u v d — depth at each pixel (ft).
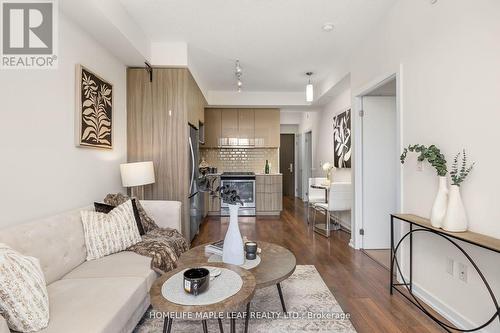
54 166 6.77
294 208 21.20
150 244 7.09
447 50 6.11
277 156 21.18
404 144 7.77
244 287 4.47
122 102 10.63
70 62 7.38
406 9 7.63
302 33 10.03
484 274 5.34
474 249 5.55
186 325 6.00
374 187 11.19
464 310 5.80
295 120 26.89
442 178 5.98
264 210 18.53
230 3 8.16
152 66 10.94
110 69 9.65
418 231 7.25
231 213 5.88
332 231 14.24
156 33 10.12
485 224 5.24
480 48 5.29
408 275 7.69
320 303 6.94
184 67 10.98
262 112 19.95
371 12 8.66
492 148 5.09
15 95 5.73
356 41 10.62
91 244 6.56
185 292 4.28
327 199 14.78
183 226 11.11
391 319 6.27
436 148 6.18
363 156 11.16
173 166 11.09
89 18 7.35
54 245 5.57
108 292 4.86
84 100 7.82
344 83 13.41
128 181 9.48
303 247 11.53
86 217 6.77
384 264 9.55
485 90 5.21
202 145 19.58
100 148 8.88
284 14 8.77
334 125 16.60
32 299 3.79
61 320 4.00
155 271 6.21
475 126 5.43
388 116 11.15
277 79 15.58
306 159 24.43
